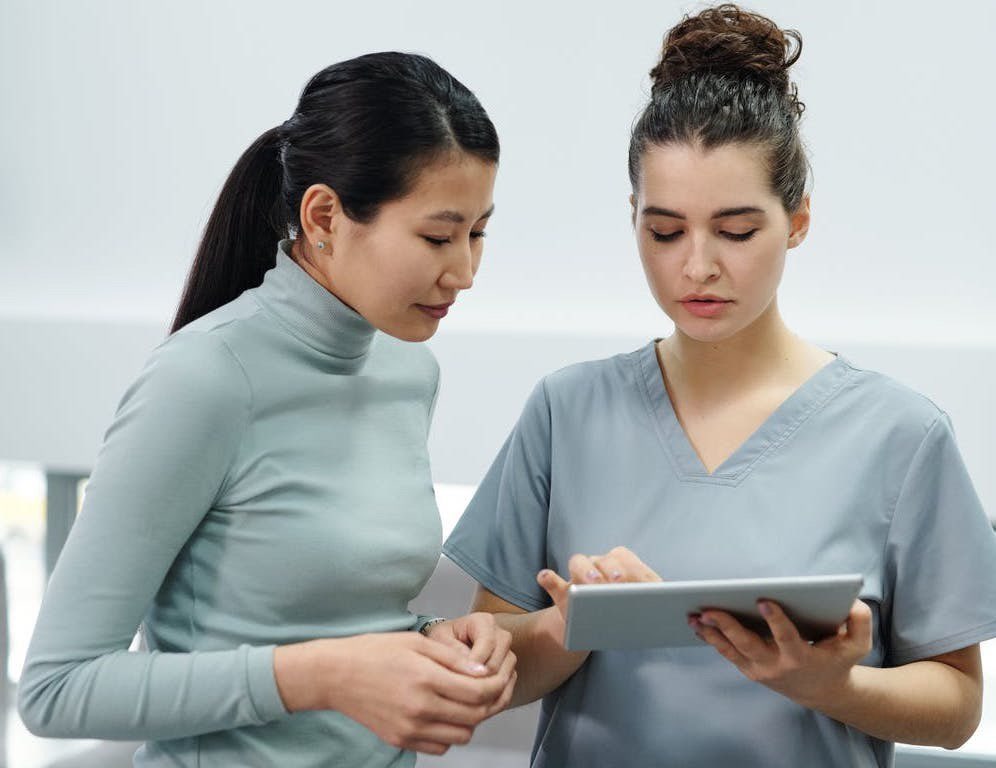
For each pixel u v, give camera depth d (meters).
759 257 1.24
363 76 1.12
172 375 1.09
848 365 1.38
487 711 1.11
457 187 1.10
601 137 2.72
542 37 2.74
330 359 1.19
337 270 1.15
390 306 1.14
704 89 1.24
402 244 1.11
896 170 2.49
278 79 2.97
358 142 1.09
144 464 1.07
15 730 2.62
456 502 2.90
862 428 1.33
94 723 1.07
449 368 2.83
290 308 1.18
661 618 1.06
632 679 1.33
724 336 1.27
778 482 1.33
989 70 2.41
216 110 3.03
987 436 2.43
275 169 1.23
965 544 1.30
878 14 2.47
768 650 1.08
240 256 1.24
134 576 1.08
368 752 1.23
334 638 1.17
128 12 3.09
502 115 2.79
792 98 1.30
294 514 1.14
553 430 1.45
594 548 1.37
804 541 1.29
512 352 2.78
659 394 1.41
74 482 3.31
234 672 1.07
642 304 2.72
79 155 3.17
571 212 2.75
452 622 1.25
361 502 1.19
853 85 2.50
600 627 1.06
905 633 1.32
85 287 3.21
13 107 3.22
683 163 1.22
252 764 1.17
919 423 1.32
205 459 1.10
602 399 1.44
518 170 2.79
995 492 2.43
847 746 1.29
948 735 1.29
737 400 1.38
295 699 1.08
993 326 2.45
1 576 2.62
